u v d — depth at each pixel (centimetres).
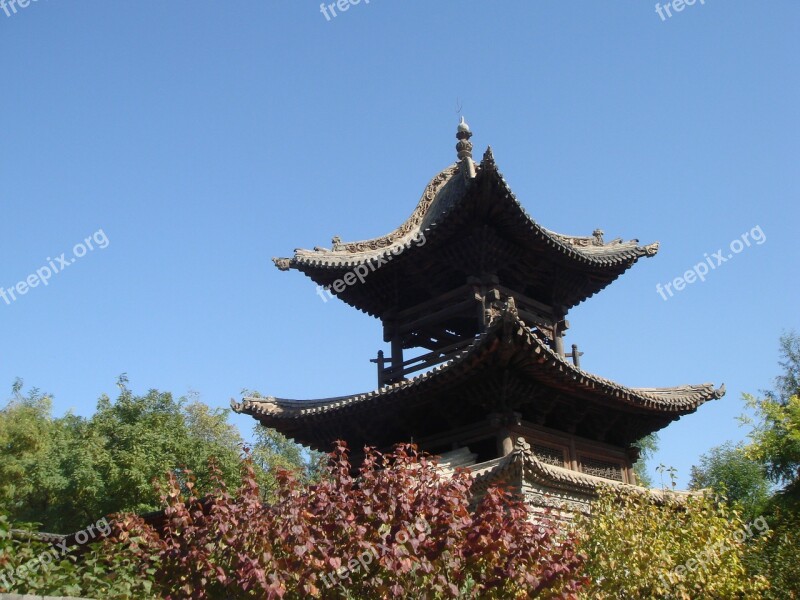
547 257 2697
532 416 2477
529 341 2127
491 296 2541
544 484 2139
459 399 2398
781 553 2941
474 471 2125
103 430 4912
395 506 1353
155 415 4984
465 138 3045
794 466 4028
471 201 2433
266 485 3575
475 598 1367
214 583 1370
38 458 5034
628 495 2164
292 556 1262
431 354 2600
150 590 1423
